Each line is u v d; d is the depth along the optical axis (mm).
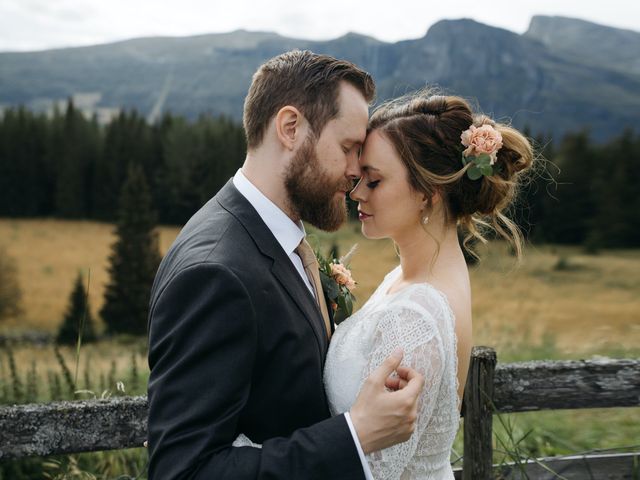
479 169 1783
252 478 1417
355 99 1757
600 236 65000
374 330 1734
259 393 1587
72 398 3412
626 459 2512
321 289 1999
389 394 1514
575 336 7504
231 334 1481
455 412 1722
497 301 22203
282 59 1802
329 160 1734
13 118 86688
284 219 1764
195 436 1422
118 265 42969
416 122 1831
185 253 1605
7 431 1998
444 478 1809
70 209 85875
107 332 40875
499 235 1979
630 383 2369
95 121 90125
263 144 1769
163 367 1494
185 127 85875
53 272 57688
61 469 2834
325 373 1801
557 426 3859
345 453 1472
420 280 1848
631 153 68625
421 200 1855
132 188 44406
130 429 2074
